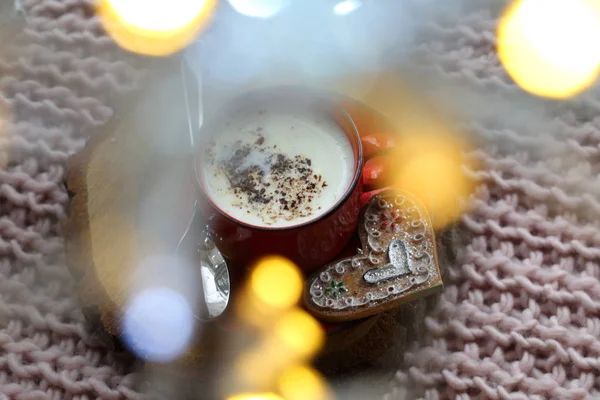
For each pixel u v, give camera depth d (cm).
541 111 69
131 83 70
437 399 63
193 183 60
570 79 70
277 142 63
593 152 68
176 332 60
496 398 62
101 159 64
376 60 70
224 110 62
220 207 61
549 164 68
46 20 72
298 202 61
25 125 69
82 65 71
